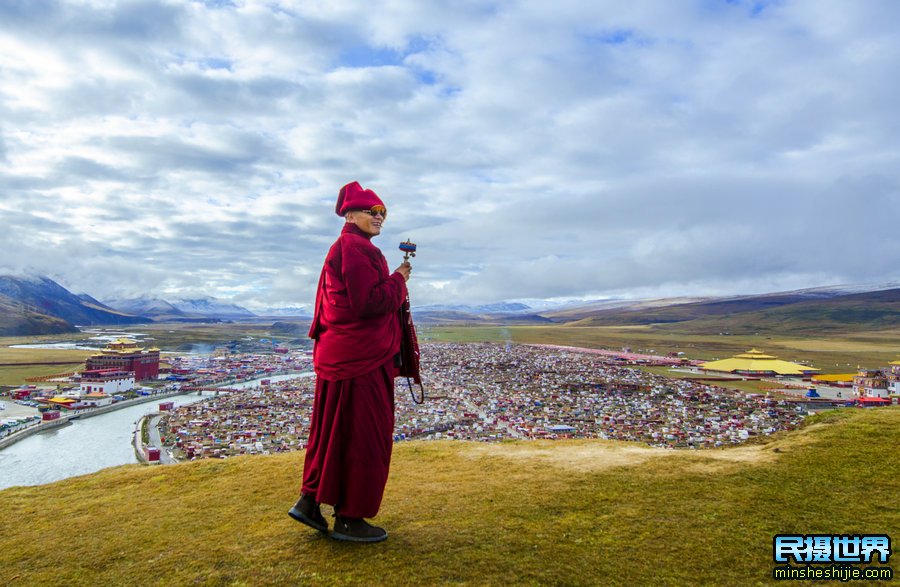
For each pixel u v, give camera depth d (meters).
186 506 9.61
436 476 11.13
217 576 6.08
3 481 64.12
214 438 85.12
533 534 7.25
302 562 6.31
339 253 6.36
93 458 74.69
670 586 5.75
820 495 8.53
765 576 6.01
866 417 12.51
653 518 7.86
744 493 8.81
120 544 7.61
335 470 6.46
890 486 8.70
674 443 68.31
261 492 10.31
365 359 6.31
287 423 97.06
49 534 8.34
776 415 88.62
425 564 6.22
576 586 5.73
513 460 12.29
